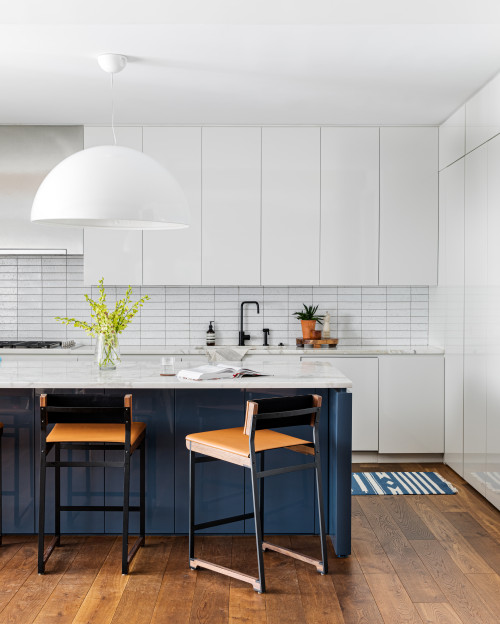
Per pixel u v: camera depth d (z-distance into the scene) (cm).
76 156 292
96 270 511
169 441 337
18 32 329
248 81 405
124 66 365
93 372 339
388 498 415
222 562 309
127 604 269
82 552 321
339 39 338
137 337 555
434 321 535
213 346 537
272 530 341
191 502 301
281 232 512
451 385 484
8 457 335
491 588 286
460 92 427
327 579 293
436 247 515
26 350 490
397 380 502
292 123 505
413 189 513
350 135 511
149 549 325
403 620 257
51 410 287
